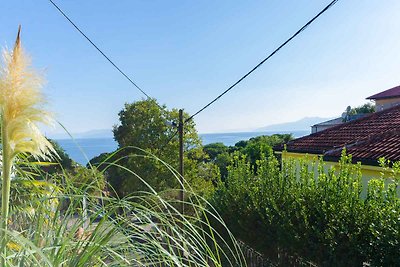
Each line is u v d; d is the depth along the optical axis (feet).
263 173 20.75
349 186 15.39
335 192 15.29
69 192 5.01
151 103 60.13
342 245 13.39
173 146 57.36
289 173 19.02
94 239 3.98
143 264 4.16
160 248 3.95
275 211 17.47
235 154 25.05
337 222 14.06
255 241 18.89
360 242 12.85
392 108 32.65
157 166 45.24
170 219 4.50
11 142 3.89
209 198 24.13
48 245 4.09
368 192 14.33
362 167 20.79
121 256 4.06
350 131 30.04
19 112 3.92
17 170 5.75
